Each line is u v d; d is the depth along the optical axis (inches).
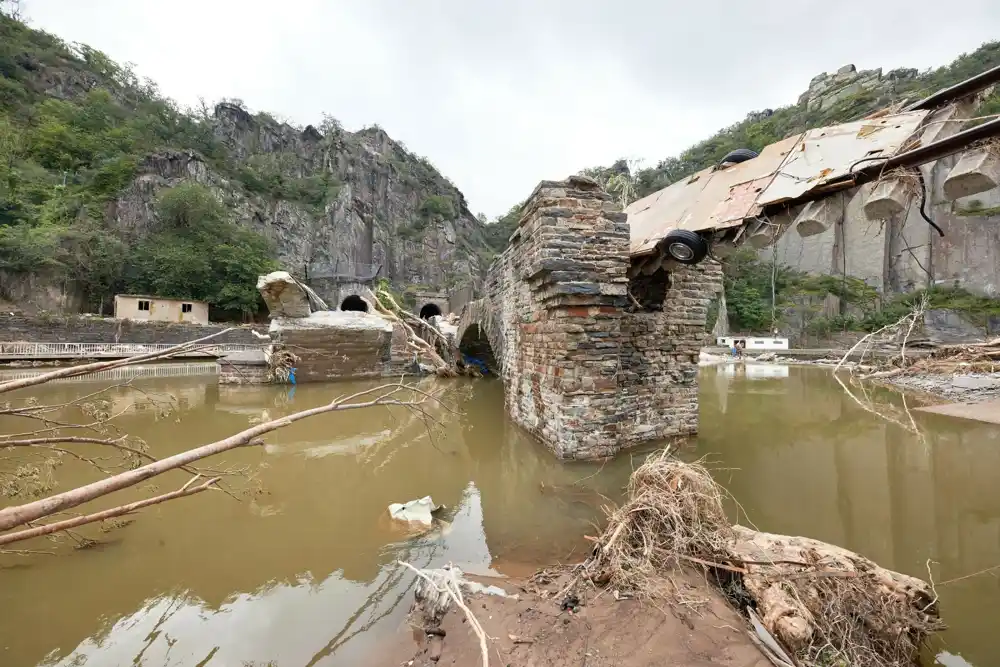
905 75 1683.1
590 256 243.6
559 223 241.8
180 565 162.7
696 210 202.8
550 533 183.9
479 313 584.7
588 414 249.0
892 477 256.1
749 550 135.3
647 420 278.8
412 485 248.4
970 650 117.3
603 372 249.9
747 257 1491.1
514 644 112.0
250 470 274.2
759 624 110.0
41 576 155.3
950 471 268.2
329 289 1886.1
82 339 971.3
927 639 117.9
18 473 184.4
